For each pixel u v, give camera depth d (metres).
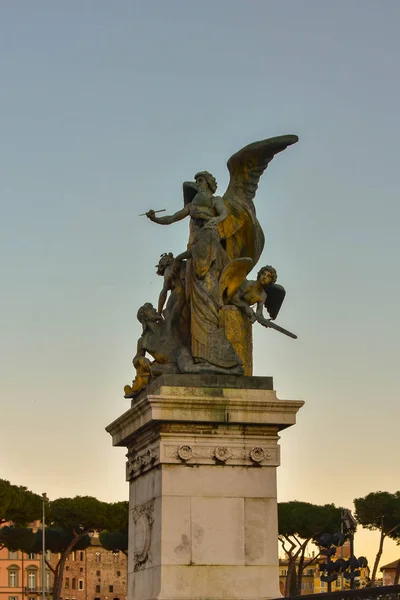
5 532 96.06
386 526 79.50
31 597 146.38
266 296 19.94
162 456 18.44
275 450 18.83
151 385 19.48
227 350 19.23
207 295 19.41
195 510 18.42
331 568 23.00
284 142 20.61
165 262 20.80
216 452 18.58
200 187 20.59
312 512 80.75
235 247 20.45
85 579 150.38
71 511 99.12
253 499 18.64
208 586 18.17
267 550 18.50
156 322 20.28
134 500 20.11
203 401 18.50
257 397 18.83
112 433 21.03
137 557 19.48
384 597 13.30
